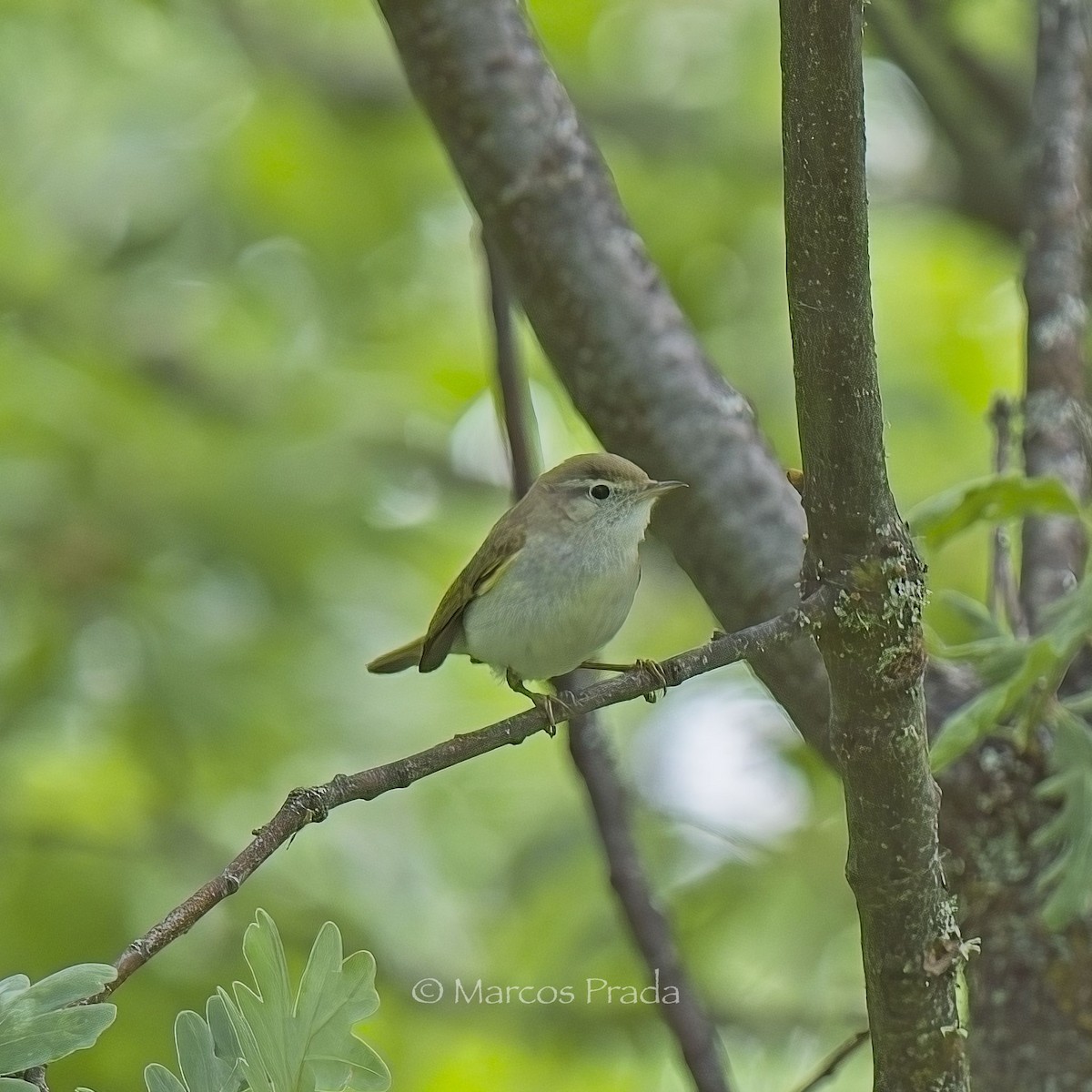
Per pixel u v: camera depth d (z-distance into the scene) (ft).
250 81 48.83
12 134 49.08
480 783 45.14
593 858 39.32
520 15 22.99
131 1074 33.71
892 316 47.11
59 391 40.91
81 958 35.50
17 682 35.42
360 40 49.24
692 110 47.83
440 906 41.47
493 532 24.57
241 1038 13.65
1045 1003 19.94
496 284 25.31
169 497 38.42
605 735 25.72
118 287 47.03
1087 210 27.09
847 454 15.56
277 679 36.96
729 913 37.52
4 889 36.52
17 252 45.83
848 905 37.52
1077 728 19.72
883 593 15.84
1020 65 42.60
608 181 22.84
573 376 22.52
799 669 21.06
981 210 39.50
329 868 40.57
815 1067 36.94
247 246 48.73
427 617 40.50
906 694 15.98
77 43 48.55
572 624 23.76
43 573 36.58
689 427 21.97
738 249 47.52
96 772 38.42
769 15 48.24
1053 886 20.29
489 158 22.30
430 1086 38.17
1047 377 24.84
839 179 14.69
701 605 47.29
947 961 16.46
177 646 36.11
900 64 37.96
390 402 43.78
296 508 38.60
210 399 44.83
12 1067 12.78
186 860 37.68
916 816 16.24
